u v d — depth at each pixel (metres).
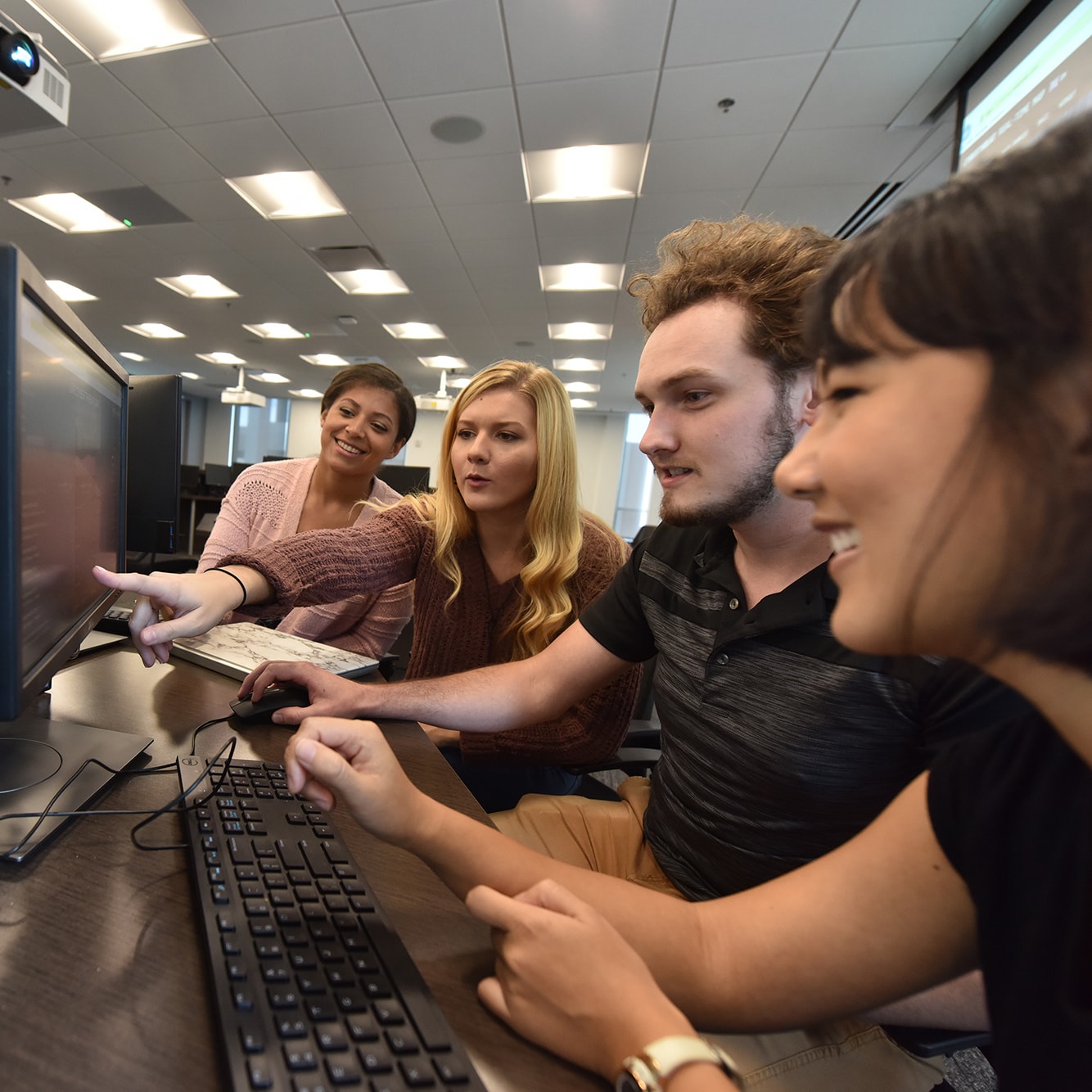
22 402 0.44
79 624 0.63
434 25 2.45
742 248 0.67
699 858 0.72
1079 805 0.32
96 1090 0.27
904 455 0.26
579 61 2.60
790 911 0.43
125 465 0.86
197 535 4.24
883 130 2.98
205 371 9.91
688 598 0.77
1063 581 0.22
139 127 3.23
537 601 1.14
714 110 2.88
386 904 0.45
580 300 5.56
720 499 0.67
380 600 1.54
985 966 0.35
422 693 0.83
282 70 2.74
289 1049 0.29
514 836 0.80
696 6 2.30
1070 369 0.22
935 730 0.55
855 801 0.61
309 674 0.81
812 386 0.63
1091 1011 0.29
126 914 0.39
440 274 5.11
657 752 1.20
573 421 1.19
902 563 0.26
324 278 5.33
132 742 0.63
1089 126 0.24
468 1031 0.34
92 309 6.74
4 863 0.43
